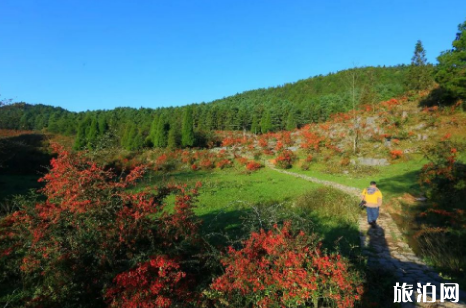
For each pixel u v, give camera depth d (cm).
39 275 482
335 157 2448
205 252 495
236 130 5822
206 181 1958
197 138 4200
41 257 468
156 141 3809
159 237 477
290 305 347
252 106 7831
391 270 522
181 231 489
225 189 1664
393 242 696
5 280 522
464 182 841
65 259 433
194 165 2734
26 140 3158
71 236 453
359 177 1911
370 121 3044
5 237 491
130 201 502
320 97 6719
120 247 450
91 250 440
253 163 2566
